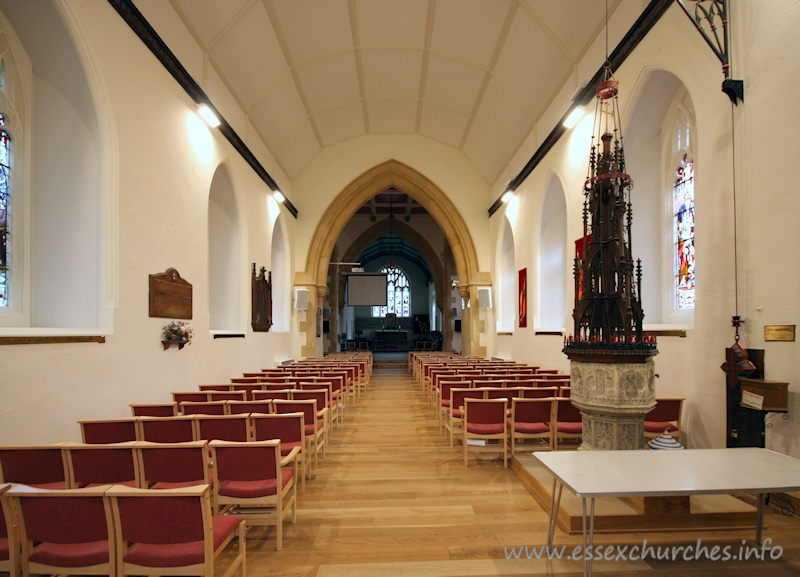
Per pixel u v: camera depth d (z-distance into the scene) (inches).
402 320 1267.2
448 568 111.0
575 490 91.5
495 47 354.3
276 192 460.1
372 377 573.0
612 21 262.7
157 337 227.9
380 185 594.9
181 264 257.9
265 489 120.6
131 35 212.1
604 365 143.9
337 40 369.4
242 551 100.7
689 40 196.2
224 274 370.0
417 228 931.3
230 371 327.9
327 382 249.8
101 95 191.2
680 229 254.4
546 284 414.3
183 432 140.1
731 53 169.0
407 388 457.7
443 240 930.7
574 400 153.2
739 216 166.1
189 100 271.7
